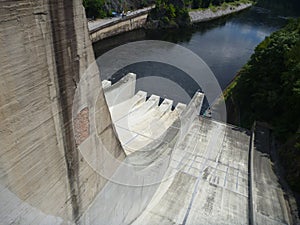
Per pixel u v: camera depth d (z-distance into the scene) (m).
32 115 5.29
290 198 15.98
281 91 23.27
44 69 5.37
